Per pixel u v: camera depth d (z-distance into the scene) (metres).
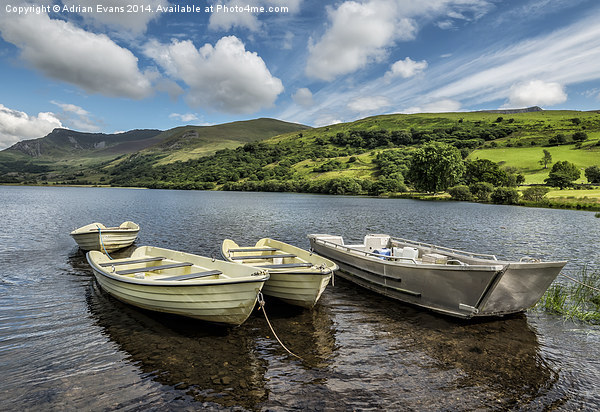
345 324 10.06
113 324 9.74
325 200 79.31
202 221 35.41
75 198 80.31
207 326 9.80
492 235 28.11
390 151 154.38
